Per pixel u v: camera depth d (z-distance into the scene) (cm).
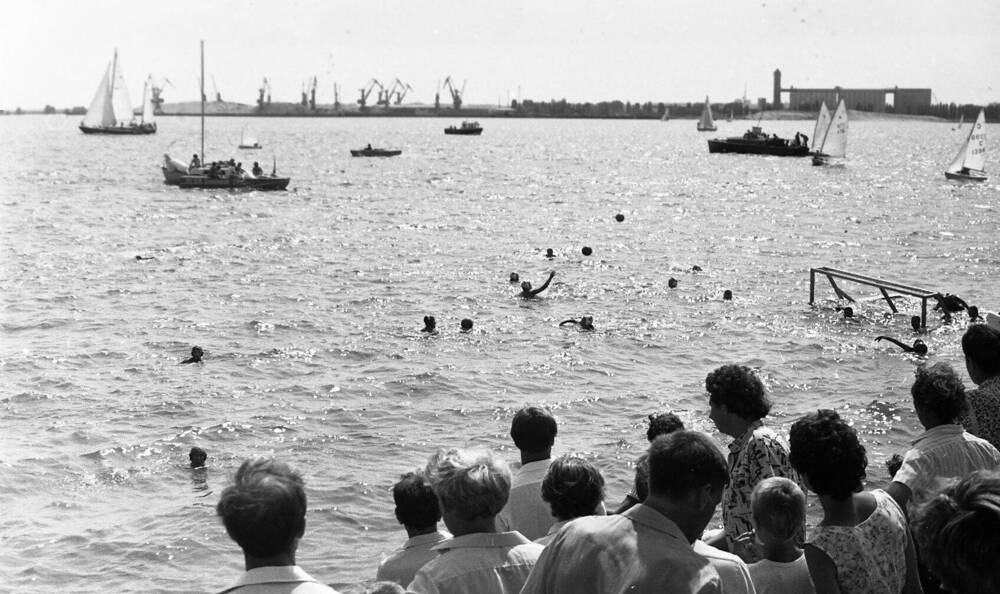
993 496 414
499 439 2352
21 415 2483
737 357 3127
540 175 12762
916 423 2456
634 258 5350
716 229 6794
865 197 9369
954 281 4744
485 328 3544
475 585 682
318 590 573
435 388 2761
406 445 2292
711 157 17600
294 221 7138
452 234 6438
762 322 3644
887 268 5100
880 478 2044
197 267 4988
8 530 1781
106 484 2025
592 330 3497
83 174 11888
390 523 1825
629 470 2105
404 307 3953
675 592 536
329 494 1956
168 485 2022
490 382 2827
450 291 4312
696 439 572
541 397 2683
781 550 713
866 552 676
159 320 3697
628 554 549
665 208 8338
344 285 4475
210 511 1866
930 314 3766
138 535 1756
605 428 2400
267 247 5747
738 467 837
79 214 7462
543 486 741
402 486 841
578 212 7975
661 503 566
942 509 423
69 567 1638
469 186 10756
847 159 17000
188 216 7400
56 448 2230
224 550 1702
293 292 4291
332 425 2430
